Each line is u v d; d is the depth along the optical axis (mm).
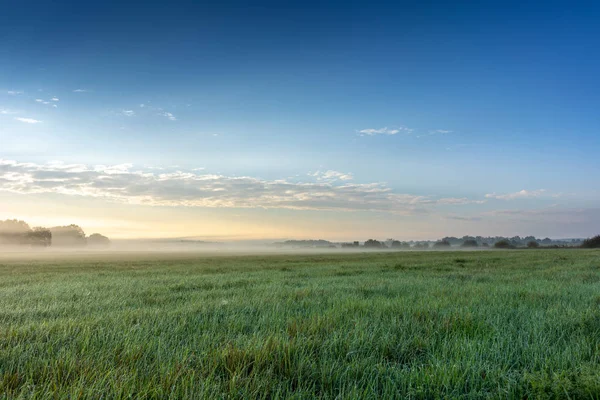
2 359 4383
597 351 4750
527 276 17172
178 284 14312
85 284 14969
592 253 48719
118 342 5125
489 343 5332
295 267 27094
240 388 3652
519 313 7539
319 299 9758
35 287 13898
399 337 5688
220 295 11289
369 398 3523
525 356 4691
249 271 23594
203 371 4078
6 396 3365
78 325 6359
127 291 12516
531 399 3549
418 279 16062
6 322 7113
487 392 3729
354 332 5758
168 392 3484
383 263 30688
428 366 4410
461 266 25375
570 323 6445
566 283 13922
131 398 3379
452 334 5875
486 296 10188
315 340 5234
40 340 5336
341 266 27422
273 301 9367
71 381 3725
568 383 3537
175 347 5074
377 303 8828
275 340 5008
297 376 4082
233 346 4926
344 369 4293
